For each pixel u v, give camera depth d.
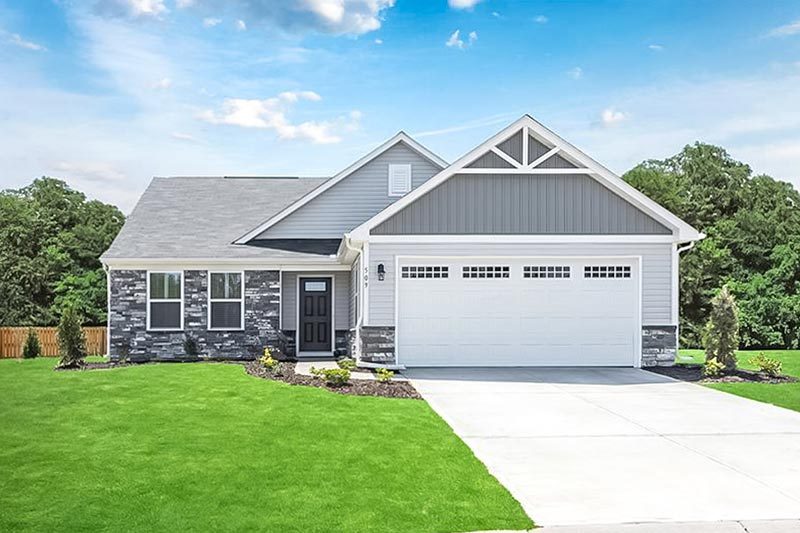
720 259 39.44
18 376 17.38
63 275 39.53
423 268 18.86
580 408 13.18
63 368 19.78
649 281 19.02
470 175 18.86
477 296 18.92
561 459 9.62
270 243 24.06
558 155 18.97
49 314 38.44
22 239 41.53
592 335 19.00
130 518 7.21
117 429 11.05
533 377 17.06
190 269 22.84
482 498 7.90
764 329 34.94
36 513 7.35
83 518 7.21
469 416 12.39
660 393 14.90
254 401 13.31
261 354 22.91
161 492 8.02
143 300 22.70
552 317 19.00
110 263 22.53
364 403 13.25
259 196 27.52
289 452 9.70
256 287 22.94
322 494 7.97
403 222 18.73
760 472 9.02
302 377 16.39
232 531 6.87
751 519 7.32
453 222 18.78
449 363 18.83
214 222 25.34
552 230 18.89
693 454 9.91
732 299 17.86
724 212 46.38
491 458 9.66
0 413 12.33
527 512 7.51
